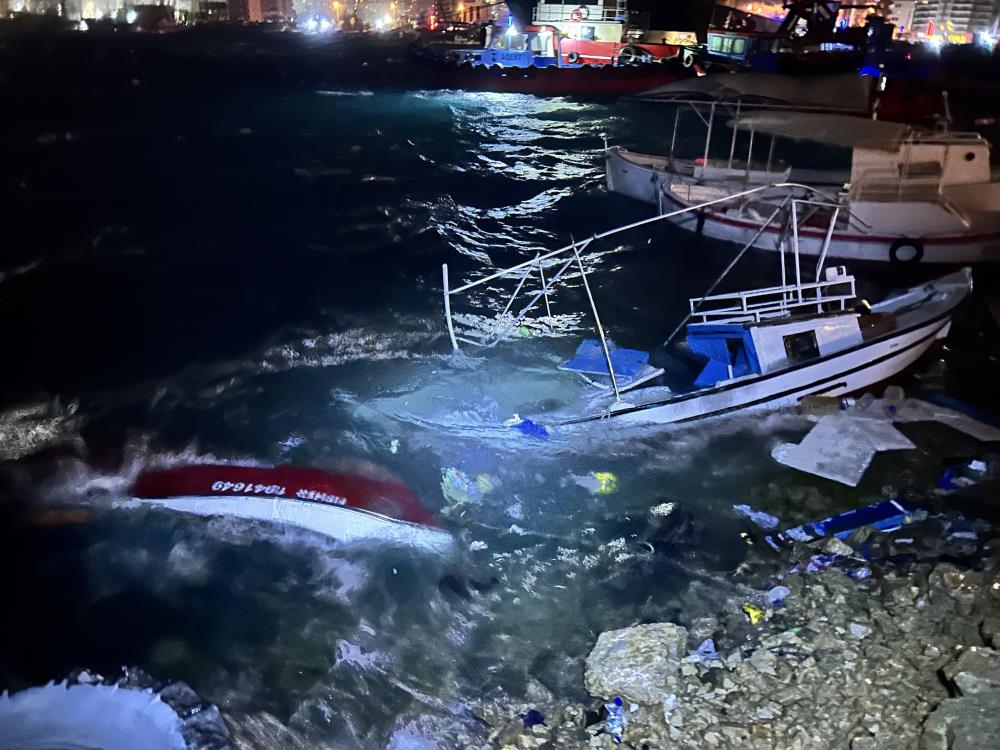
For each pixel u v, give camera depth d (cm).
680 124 3378
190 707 541
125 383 1070
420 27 13025
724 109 1925
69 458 873
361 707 557
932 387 1018
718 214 1619
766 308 954
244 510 761
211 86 4900
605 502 781
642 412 880
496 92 3897
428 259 1642
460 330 1230
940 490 782
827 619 601
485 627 632
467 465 839
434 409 944
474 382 1009
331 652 608
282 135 3194
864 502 771
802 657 563
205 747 505
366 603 659
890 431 882
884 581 638
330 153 2852
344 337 1219
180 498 773
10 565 704
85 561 708
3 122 3416
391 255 1664
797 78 2017
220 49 8731
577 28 3947
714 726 504
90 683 574
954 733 440
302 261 1614
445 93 4084
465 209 2059
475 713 548
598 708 540
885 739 471
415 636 624
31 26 13150
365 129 3353
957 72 5938
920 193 1477
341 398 1002
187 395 1031
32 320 1292
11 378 1086
